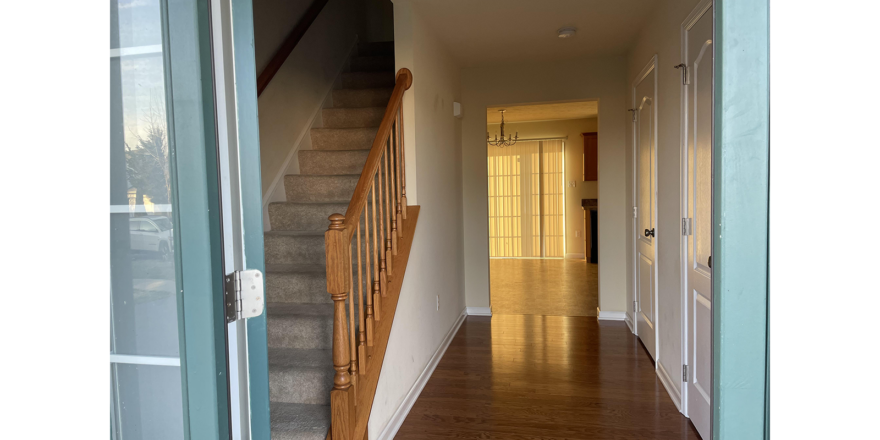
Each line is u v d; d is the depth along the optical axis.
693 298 2.48
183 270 0.98
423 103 3.31
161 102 0.96
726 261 1.06
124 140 0.97
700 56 2.29
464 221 5.04
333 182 3.38
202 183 0.98
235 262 1.10
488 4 3.14
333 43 4.30
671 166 2.87
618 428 2.56
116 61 0.96
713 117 1.11
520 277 7.37
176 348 0.99
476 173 4.95
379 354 2.35
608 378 3.27
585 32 3.79
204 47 0.99
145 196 0.97
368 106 4.12
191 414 1.00
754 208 1.05
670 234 2.92
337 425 1.99
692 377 2.55
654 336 3.44
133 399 1.00
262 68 3.23
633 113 4.05
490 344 4.10
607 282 4.77
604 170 4.66
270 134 3.29
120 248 0.98
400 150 2.92
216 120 1.04
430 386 3.22
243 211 1.12
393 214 2.73
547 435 2.52
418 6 3.14
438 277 3.76
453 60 4.43
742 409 1.08
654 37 3.28
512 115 8.34
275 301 2.82
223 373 1.04
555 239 9.44
